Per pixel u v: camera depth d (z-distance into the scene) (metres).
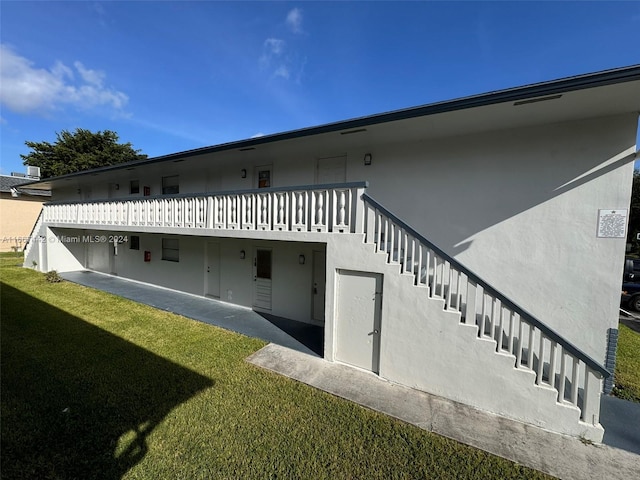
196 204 7.78
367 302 5.05
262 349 6.00
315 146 6.89
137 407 3.93
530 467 3.07
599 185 4.59
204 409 3.93
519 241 5.17
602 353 4.63
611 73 3.30
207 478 2.83
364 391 4.46
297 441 3.38
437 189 5.91
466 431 3.62
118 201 10.27
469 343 4.13
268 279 8.63
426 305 4.42
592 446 3.42
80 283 12.14
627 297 10.31
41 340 6.14
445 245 5.81
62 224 12.97
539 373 3.79
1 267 15.56
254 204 6.54
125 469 2.90
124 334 6.64
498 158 5.33
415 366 4.54
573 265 4.79
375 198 6.61
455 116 4.69
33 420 3.60
